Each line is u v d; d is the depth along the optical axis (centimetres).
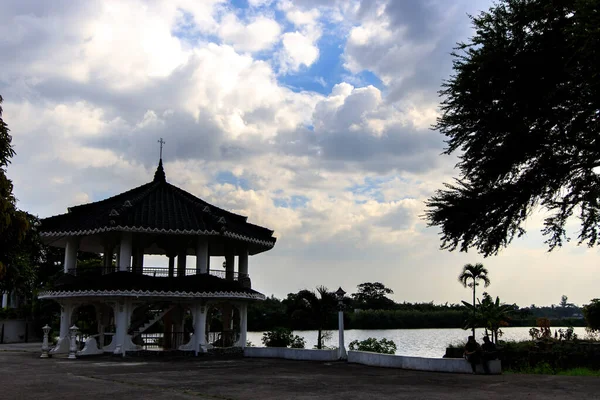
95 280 2747
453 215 2472
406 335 7806
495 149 2339
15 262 1617
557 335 4028
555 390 1538
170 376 1884
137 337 3133
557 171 2291
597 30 1747
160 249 3722
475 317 4334
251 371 2088
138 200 3022
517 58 2183
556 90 2092
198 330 2841
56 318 4944
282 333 3133
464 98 2339
